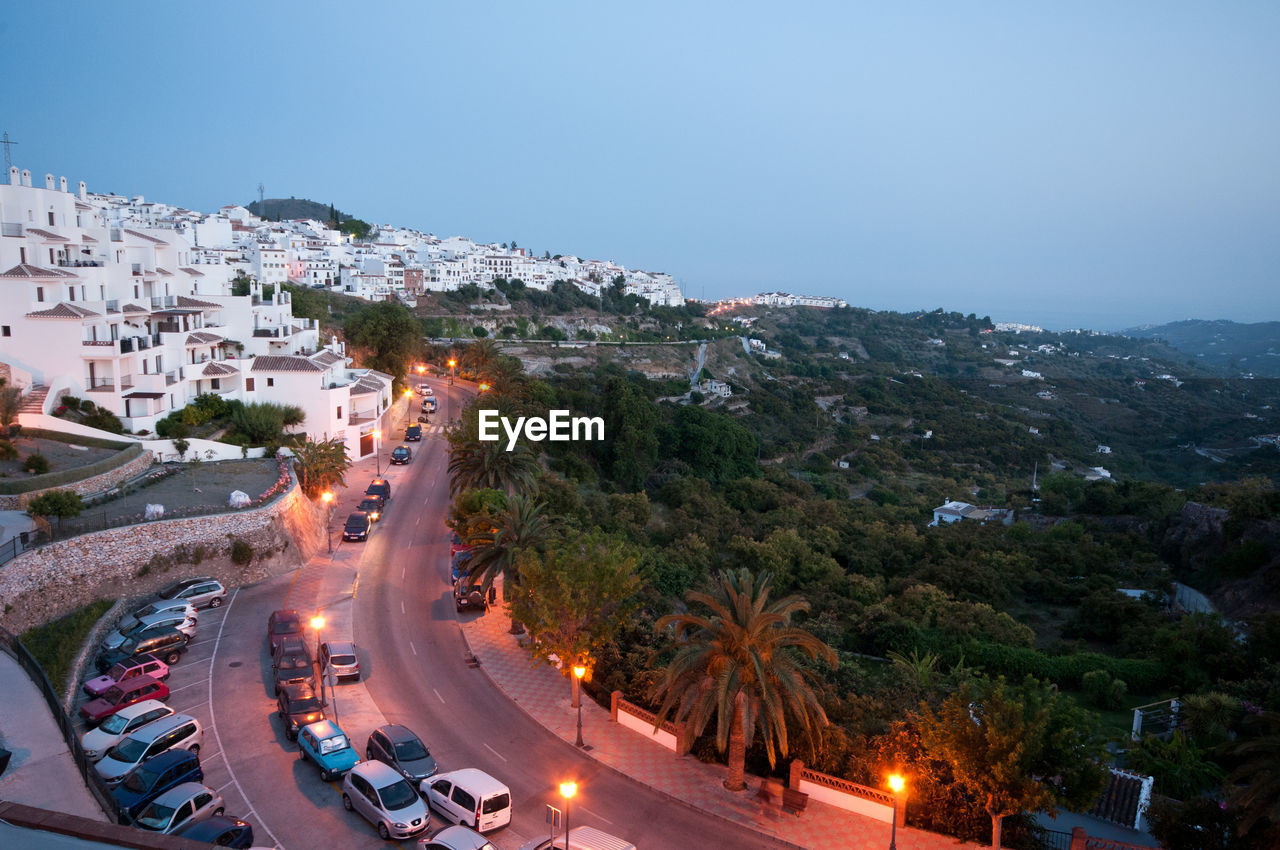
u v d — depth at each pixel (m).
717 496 99.94
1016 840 27.81
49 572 40.41
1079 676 51.78
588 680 38.25
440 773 30.48
